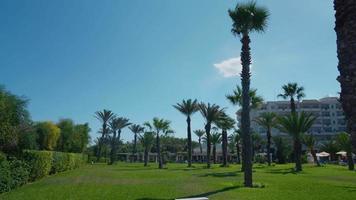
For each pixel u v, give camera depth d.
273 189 22.88
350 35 8.30
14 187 23.89
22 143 33.12
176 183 27.70
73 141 68.00
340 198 18.36
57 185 26.30
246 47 27.20
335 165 71.19
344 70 8.39
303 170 49.53
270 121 68.12
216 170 50.72
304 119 49.19
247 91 26.69
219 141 90.25
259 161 95.25
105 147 117.06
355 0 8.26
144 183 27.95
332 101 129.12
